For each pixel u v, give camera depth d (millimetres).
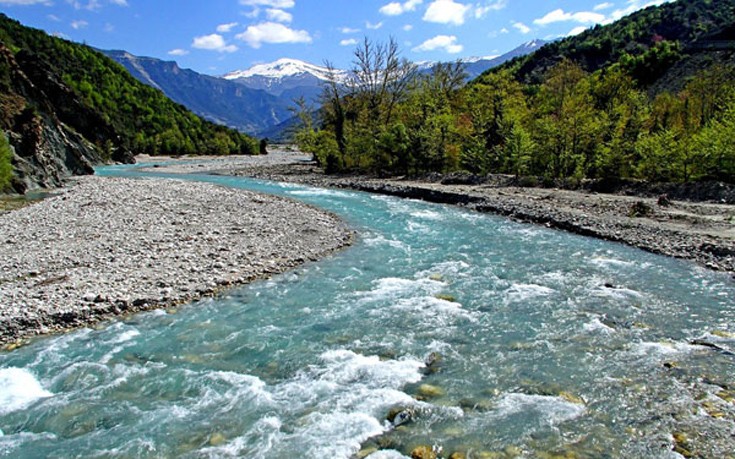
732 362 9430
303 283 14844
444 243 20391
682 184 28984
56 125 51594
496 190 34125
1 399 8453
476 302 13133
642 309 12461
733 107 33312
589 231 21656
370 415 7895
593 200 27984
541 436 7219
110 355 10094
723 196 26203
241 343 10680
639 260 17281
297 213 26469
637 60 85250
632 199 27969
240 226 22266
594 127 38156
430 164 46594
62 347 10438
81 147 69688
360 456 6855
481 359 9812
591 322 11609
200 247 18188
